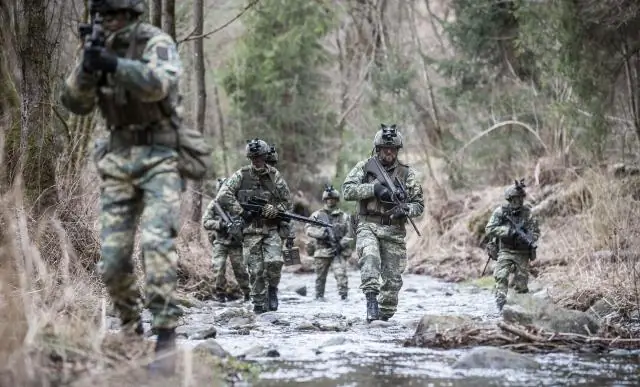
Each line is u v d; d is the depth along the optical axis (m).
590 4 19.12
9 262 7.62
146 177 6.80
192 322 10.64
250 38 31.69
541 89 24.50
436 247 24.69
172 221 6.76
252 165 12.77
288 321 11.13
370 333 10.03
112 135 6.94
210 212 15.01
